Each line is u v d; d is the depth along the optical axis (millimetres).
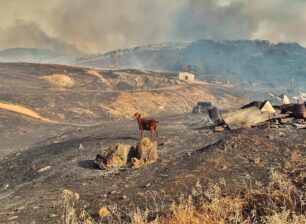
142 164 21000
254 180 14750
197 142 25641
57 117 71062
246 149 20703
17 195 19000
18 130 49031
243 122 29109
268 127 27281
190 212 6969
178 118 48562
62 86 118188
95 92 95875
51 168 23734
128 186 17078
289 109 31078
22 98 74688
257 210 7043
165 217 7797
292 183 8023
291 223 5816
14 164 27766
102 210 11375
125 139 29969
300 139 22766
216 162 18609
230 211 7043
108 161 21656
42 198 16891
